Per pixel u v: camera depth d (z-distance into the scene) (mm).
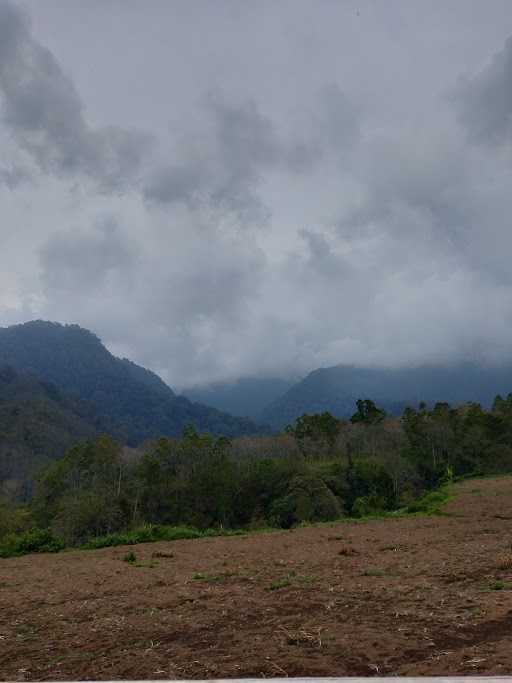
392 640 5836
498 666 4730
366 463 55750
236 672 5215
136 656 6086
